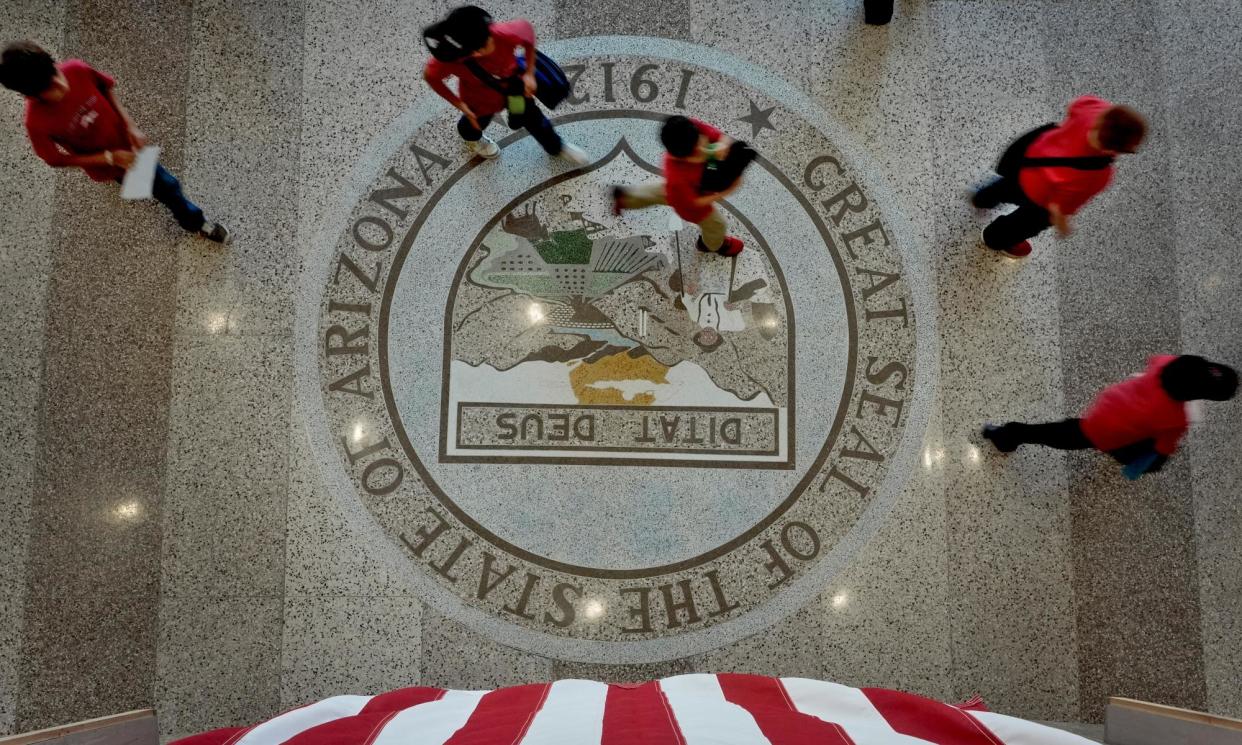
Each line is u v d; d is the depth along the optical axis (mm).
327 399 4691
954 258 4914
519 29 3902
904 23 5129
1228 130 4984
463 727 3133
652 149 5004
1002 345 4828
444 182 4922
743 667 4504
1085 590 4590
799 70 5082
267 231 4820
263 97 4934
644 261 4891
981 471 4699
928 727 3129
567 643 4512
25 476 4504
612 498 4672
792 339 4836
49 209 4746
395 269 4828
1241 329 4801
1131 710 3129
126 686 4375
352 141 4930
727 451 4727
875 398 4777
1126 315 4852
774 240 4926
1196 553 4605
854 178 4988
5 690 4316
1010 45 5113
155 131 4863
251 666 4434
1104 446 4000
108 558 4469
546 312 4840
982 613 4566
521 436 4715
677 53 5082
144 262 4738
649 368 4797
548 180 4957
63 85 3588
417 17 5059
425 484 4648
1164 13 5121
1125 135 3600
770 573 4605
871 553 4625
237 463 4598
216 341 4703
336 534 4566
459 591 4547
